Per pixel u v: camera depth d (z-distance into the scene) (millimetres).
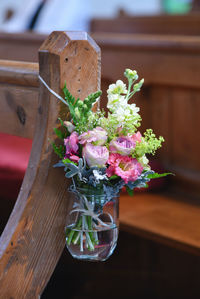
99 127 993
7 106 1229
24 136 1194
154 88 2803
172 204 2629
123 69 2838
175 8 8312
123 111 992
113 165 972
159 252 2719
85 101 1015
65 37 1053
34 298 1154
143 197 2732
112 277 2811
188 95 2670
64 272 2750
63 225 1146
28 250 1113
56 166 1039
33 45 3154
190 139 2709
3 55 3365
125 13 6863
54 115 1067
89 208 1046
